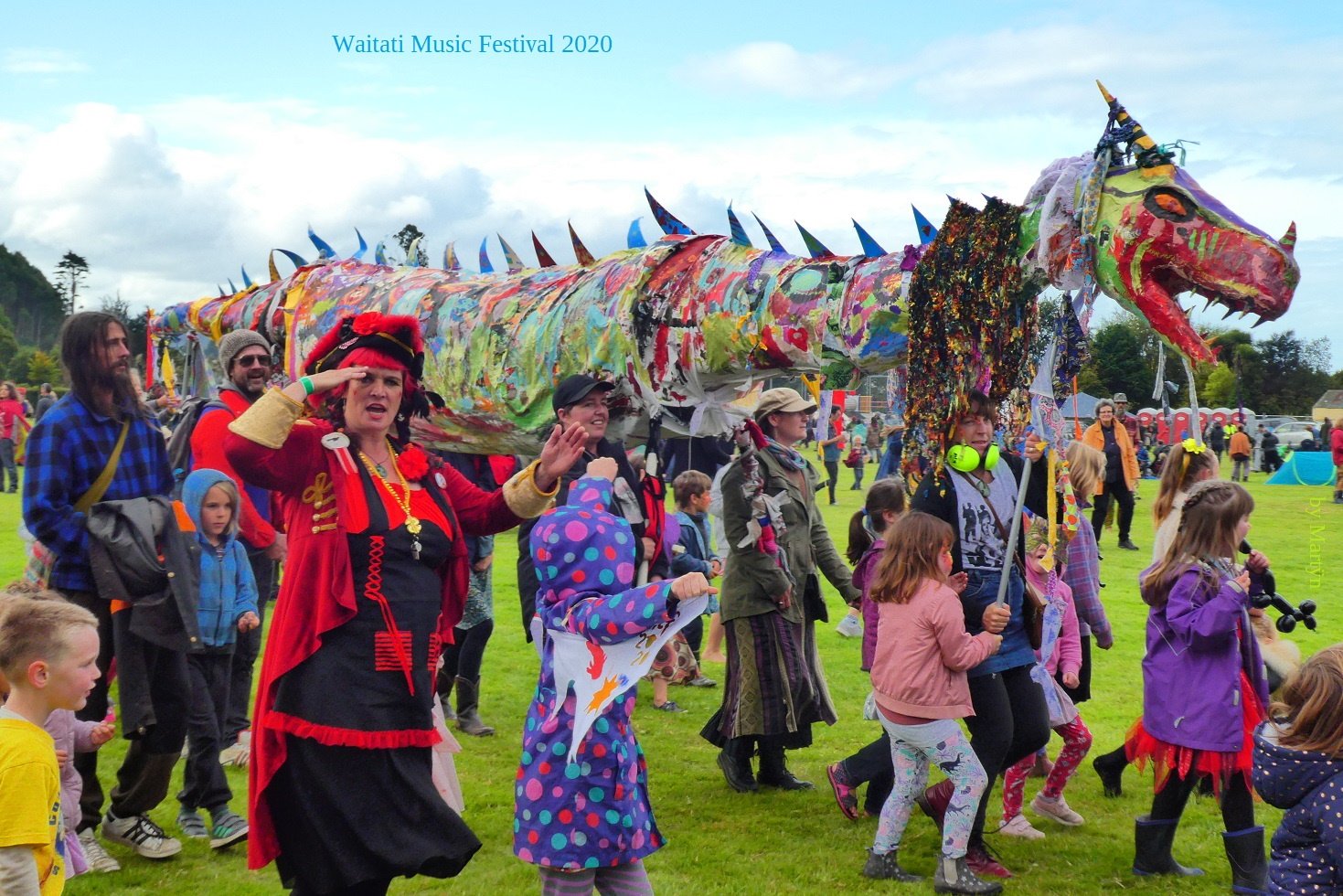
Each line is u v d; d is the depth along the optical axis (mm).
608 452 5977
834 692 7801
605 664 3594
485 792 5750
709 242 6797
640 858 3742
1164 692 4707
